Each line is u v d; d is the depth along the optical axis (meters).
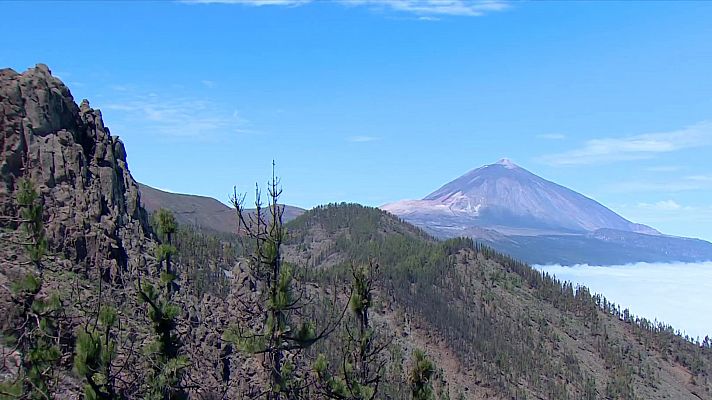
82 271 57.53
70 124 75.81
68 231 62.22
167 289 43.53
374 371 43.03
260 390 40.69
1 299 39.75
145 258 67.94
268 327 36.50
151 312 38.69
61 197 66.56
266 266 36.78
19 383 32.44
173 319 39.97
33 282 35.78
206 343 55.03
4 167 64.88
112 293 49.75
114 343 33.62
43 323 34.72
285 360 38.75
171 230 44.81
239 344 36.41
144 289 39.72
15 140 67.00
